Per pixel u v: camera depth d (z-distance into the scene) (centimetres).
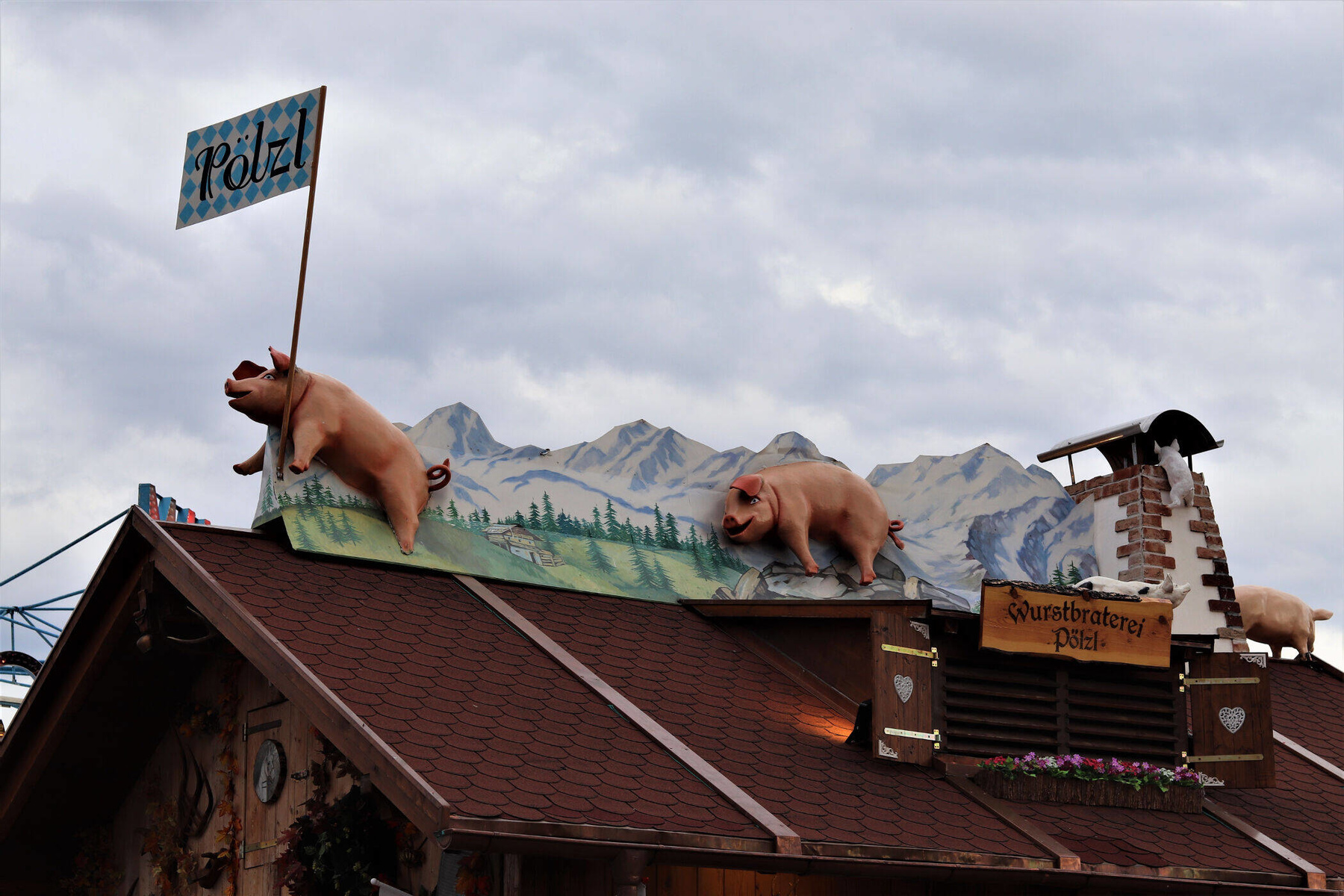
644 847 842
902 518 1399
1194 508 1465
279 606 1011
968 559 1379
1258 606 1599
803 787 1007
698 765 967
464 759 873
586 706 1018
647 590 1252
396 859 970
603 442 1308
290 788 1074
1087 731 1198
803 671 1199
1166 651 1216
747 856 881
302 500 1124
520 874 878
